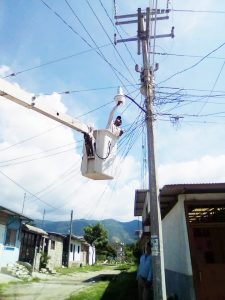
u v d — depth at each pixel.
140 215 26.23
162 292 7.40
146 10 10.53
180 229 9.23
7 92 4.95
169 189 8.57
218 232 10.95
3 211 21.05
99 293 13.93
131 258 59.41
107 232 59.94
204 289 8.05
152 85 9.73
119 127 6.48
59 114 5.60
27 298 12.41
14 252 23.16
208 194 8.95
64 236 36.72
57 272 27.14
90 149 5.92
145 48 10.30
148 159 8.56
